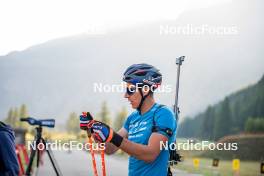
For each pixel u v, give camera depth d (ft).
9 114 396.98
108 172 66.85
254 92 301.84
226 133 283.18
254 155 141.49
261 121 251.19
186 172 69.26
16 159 10.64
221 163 120.88
